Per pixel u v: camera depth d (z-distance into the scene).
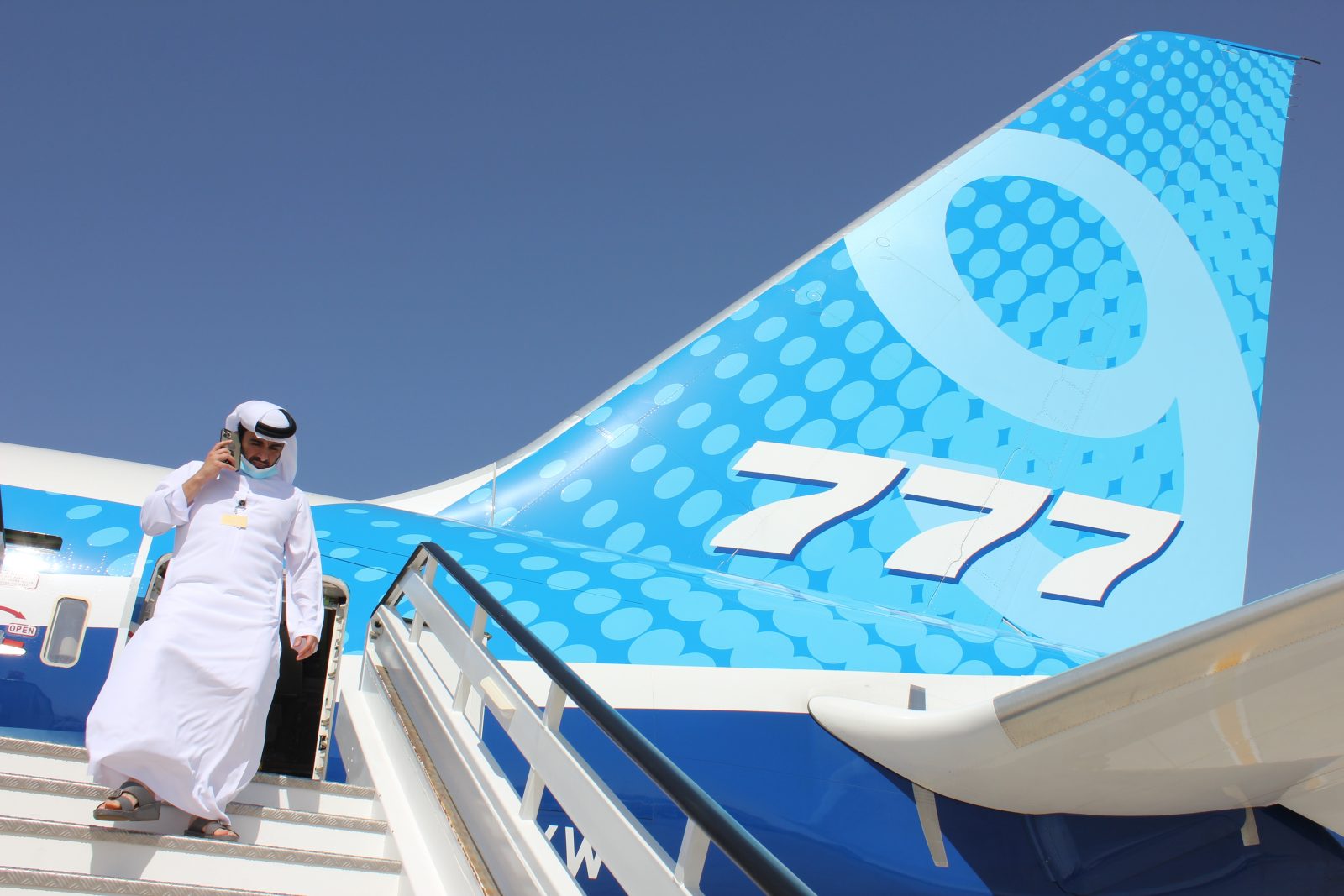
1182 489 9.63
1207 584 9.38
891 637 7.26
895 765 6.06
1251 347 10.61
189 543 4.41
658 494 8.62
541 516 8.54
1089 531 9.16
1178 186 11.04
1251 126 11.70
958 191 10.27
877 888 5.94
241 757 4.22
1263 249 11.14
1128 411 9.75
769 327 9.44
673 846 5.97
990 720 5.02
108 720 3.92
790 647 6.88
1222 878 5.84
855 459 8.88
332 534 7.46
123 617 5.51
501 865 3.76
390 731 5.18
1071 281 10.10
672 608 7.11
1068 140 10.80
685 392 9.16
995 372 9.52
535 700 6.29
